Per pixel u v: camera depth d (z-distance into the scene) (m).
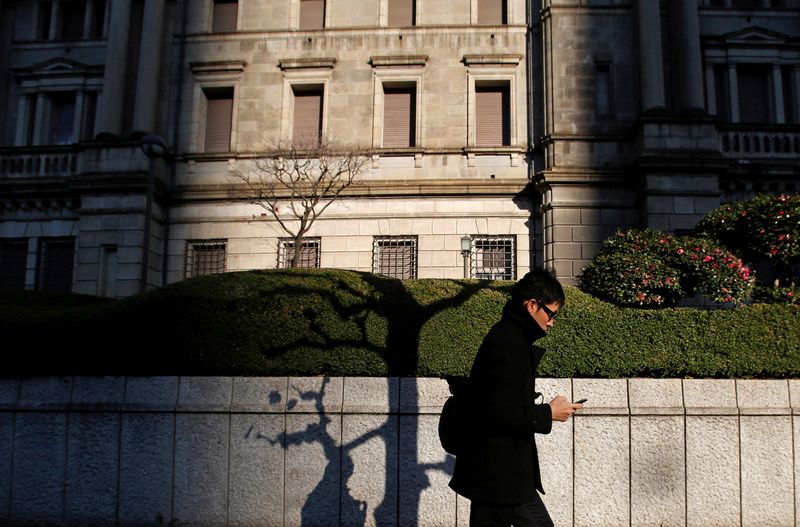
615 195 18.30
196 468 6.86
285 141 19.27
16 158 20.61
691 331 7.08
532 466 3.86
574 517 6.62
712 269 8.24
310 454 6.80
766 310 7.24
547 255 18.34
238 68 20.86
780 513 6.64
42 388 7.20
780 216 8.45
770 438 6.79
